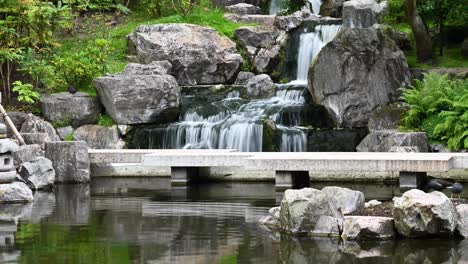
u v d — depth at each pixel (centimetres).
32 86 2398
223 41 2639
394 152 1961
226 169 1975
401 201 1224
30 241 1220
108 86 2311
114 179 2023
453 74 2294
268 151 2147
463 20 2472
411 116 2119
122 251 1147
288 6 2948
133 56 2636
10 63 2498
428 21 2505
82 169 1955
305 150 2156
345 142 2148
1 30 2439
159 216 1438
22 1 2458
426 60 2409
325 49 2275
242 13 2881
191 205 1568
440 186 1712
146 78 2330
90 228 1326
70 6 2733
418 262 1077
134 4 3041
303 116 2259
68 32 2791
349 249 1155
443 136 2044
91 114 2366
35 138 2052
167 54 2566
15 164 1905
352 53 2259
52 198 1694
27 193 1638
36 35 2500
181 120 2369
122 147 2283
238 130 2183
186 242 1206
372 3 2606
